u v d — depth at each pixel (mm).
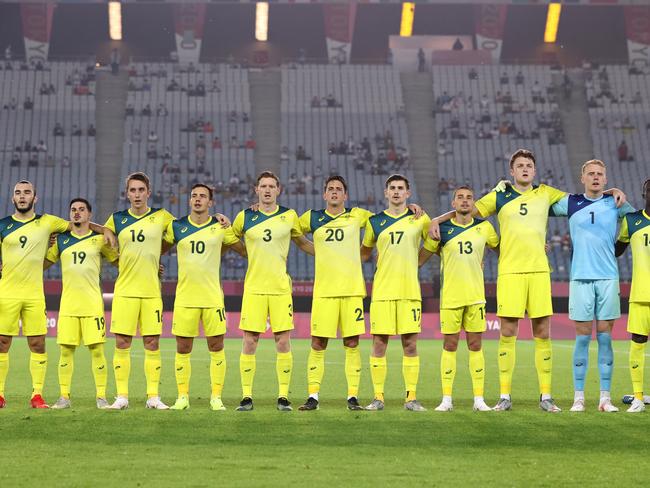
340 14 110250
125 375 23953
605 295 23734
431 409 23984
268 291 23859
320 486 15609
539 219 24016
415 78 111812
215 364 23844
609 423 21203
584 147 104000
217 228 24203
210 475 16391
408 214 24281
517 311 23766
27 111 104812
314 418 21531
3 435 19859
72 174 98062
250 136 104375
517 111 108062
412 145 104312
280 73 111125
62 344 24266
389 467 17203
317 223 24203
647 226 23953
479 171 101000
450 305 23953
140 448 18781
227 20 110125
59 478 16094
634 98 109188
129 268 24047
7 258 24391
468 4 110750
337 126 106500
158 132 104000
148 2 107500
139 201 24156
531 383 32781
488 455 18422
